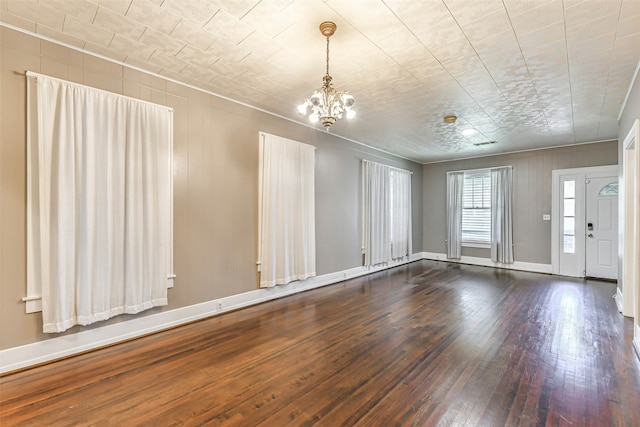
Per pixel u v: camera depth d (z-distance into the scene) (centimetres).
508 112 417
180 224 337
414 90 349
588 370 242
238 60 289
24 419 185
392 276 596
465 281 552
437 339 302
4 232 236
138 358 262
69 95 261
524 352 274
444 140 573
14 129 239
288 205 450
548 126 480
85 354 268
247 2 208
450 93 357
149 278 309
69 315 258
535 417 187
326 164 525
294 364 253
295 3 208
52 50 255
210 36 250
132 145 297
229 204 382
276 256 433
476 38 247
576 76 311
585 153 583
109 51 274
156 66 302
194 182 349
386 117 440
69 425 180
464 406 198
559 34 240
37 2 210
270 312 382
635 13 213
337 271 547
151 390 216
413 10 214
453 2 205
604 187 562
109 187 282
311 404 201
